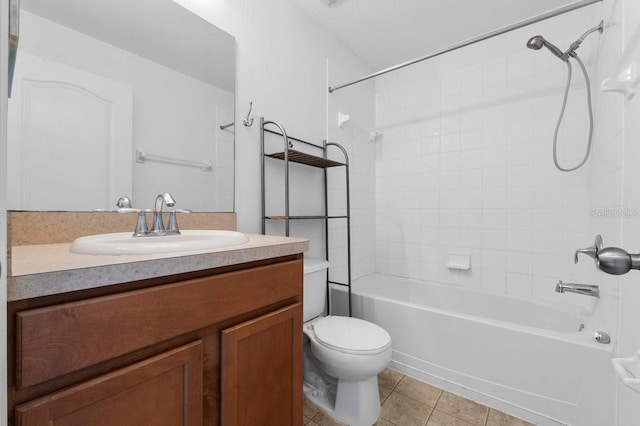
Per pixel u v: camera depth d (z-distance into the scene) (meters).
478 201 2.10
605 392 1.17
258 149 1.57
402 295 2.34
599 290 1.40
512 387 1.39
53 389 0.51
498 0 1.70
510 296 1.92
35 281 0.48
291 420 0.97
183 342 0.69
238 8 1.48
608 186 1.27
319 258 1.93
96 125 1.03
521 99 1.93
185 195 1.28
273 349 0.90
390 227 2.53
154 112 1.18
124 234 0.97
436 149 2.29
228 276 0.77
